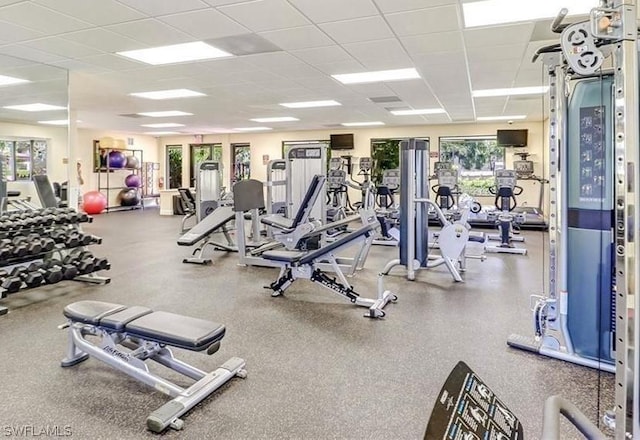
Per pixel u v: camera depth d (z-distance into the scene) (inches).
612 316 106.5
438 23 159.9
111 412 90.7
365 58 205.6
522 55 200.4
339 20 156.4
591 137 105.0
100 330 103.2
